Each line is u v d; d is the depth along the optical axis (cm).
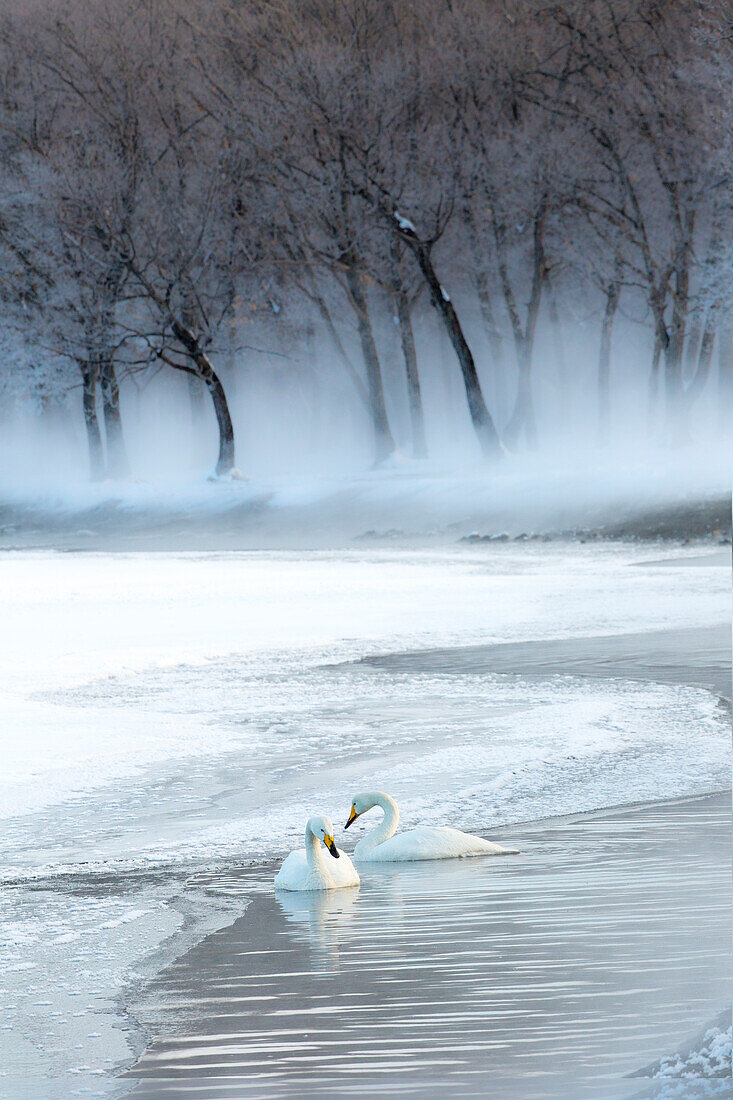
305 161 9225
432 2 9719
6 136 10331
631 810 1616
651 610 4331
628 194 8950
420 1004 833
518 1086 655
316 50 9188
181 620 4262
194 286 9781
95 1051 791
